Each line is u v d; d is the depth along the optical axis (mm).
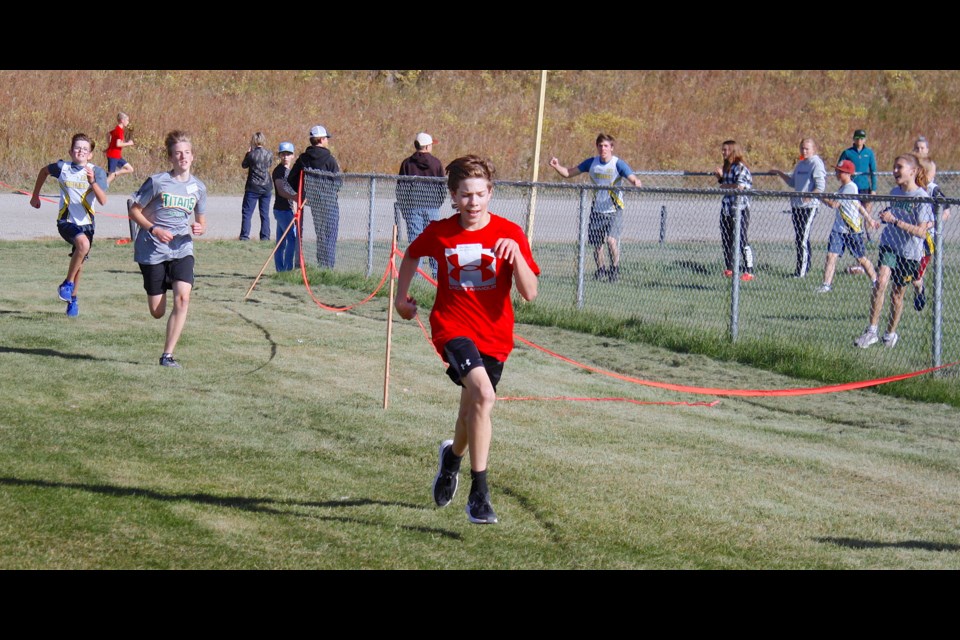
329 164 36969
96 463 14836
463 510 13758
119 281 32969
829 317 30125
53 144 69312
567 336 27734
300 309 29891
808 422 19547
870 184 44031
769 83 103562
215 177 72625
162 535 12320
